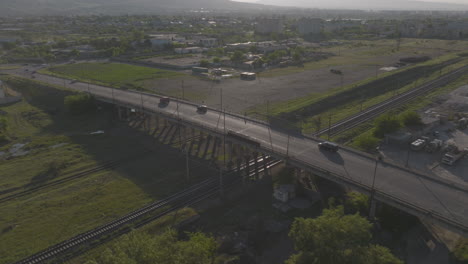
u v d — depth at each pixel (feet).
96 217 259.60
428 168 315.17
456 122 422.82
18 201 284.61
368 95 560.61
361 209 247.29
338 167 256.73
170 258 161.38
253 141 291.38
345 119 442.09
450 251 212.02
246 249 224.94
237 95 553.64
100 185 305.32
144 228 242.17
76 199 283.38
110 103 506.48
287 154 272.92
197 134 417.90
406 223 234.17
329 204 262.26
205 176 319.68
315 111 480.64
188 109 409.90
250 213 263.49
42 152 375.66
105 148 384.47
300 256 179.83
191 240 195.83
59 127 454.81
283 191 274.16
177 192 293.23
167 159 355.77
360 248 168.14
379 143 368.27
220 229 246.06
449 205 208.74
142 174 325.21
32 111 509.76
